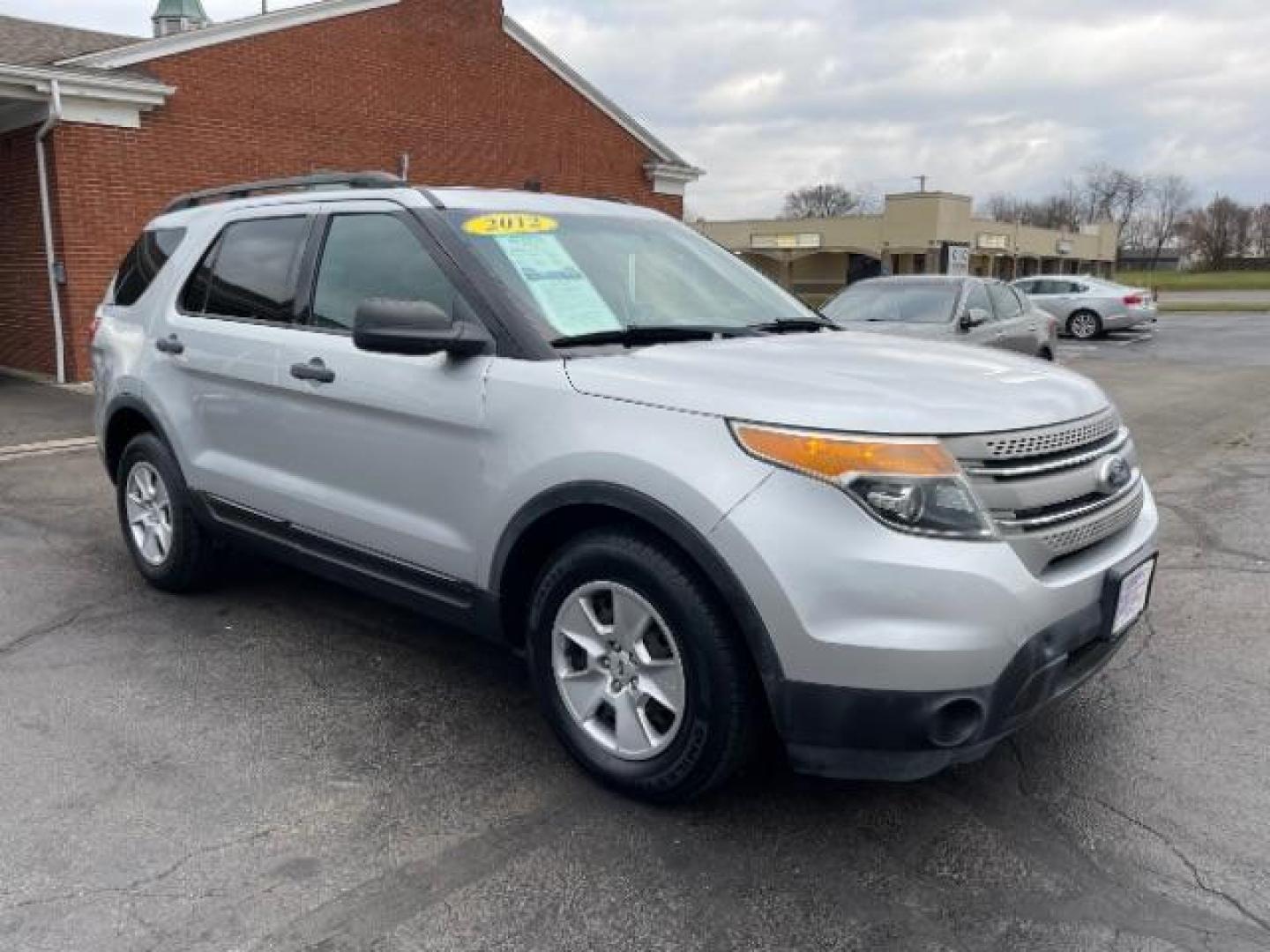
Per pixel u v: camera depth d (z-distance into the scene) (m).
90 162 12.20
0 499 6.85
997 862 2.82
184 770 3.27
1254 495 7.23
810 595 2.57
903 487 2.56
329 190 4.16
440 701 3.80
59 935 2.48
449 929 2.53
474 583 3.36
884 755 2.63
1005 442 2.71
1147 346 21.45
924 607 2.53
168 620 4.59
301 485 3.97
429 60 16.06
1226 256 90.88
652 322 3.58
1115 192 102.75
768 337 3.67
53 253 12.27
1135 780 3.25
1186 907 2.63
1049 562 2.78
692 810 3.06
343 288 3.86
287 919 2.55
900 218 51.59
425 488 3.48
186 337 4.48
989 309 10.06
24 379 12.82
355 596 4.92
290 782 3.21
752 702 2.82
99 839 2.88
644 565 2.89
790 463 2.62
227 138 13.55
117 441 5.12
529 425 3.11
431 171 16.41
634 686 3.04
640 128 19.75
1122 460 3.15
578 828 2.97
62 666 4.08
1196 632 4.53
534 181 4.48
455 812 3.05
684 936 2.51
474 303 3.36
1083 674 2.95
